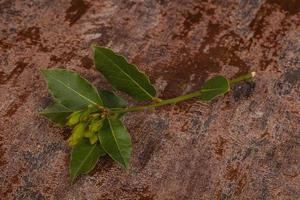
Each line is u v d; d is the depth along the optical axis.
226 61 0.95
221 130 0.91
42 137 0.90
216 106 0.92
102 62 0.87
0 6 0.98
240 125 0.91
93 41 0.96
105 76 0.88
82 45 0.96
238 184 0.88
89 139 0.87
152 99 0.89
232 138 0.90
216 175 0.88
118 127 0.87
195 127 0.91
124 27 0.97
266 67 0.94
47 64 0.94
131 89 0.89
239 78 0.92
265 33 0.96
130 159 0.89
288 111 0.92
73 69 0.94
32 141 0.90
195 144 0.90
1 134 0.90
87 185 0.88
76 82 0.88
